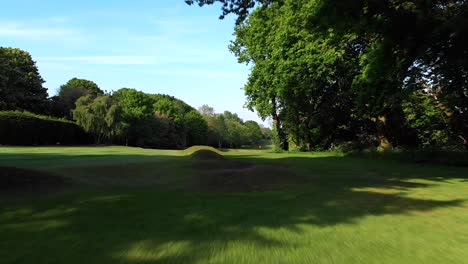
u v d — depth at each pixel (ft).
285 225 18.66
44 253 13.61
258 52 105.29
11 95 168.45
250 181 34.65
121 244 14.83
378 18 46.42
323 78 90.17
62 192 26.45
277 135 132.57
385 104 71.87
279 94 100.94
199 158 59.57
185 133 284.61
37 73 198.39
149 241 15.30
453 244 15.78
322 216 21.02
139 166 45.39
